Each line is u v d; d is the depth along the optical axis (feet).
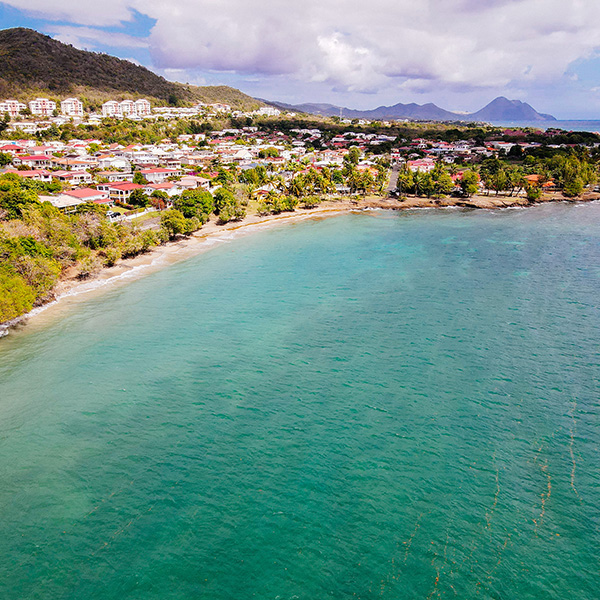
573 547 96.22
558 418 138.51
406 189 573.74
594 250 326.03
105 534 100.22
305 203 521.24
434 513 104.78
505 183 561.02
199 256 326.03
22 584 89.20
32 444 128.88
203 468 119.55
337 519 103.40
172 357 178.70
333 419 138.72
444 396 149.89
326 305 230.48
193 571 91.66
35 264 235.40
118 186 442.91
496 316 213.25
